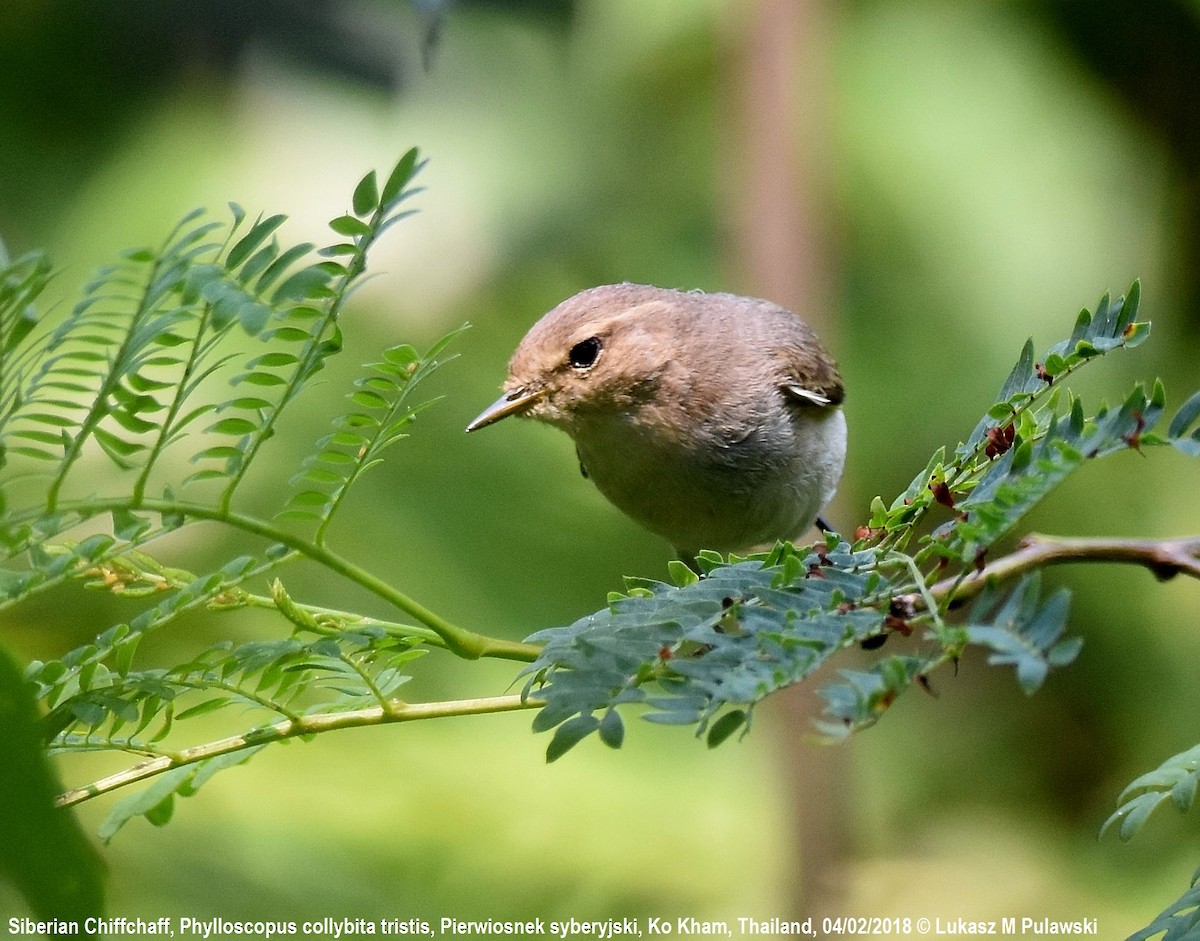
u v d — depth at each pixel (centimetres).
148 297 414
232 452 459
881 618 443
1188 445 443
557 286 1333
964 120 1334
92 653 488
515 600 1095
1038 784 1366
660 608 483
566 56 1333
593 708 432
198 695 1003
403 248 1259
